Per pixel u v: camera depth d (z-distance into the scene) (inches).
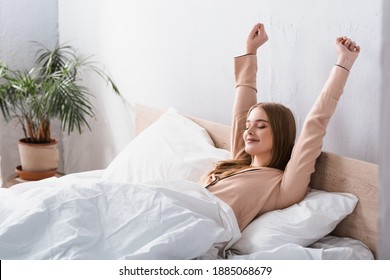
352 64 68.5
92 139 140.1
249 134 74.6
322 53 74.6
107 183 67.3
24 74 140.6
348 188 67.4
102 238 61.3
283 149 74.2
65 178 89.1
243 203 70.5
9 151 146.1
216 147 90.8
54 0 146.9
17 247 59.6
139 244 60.4
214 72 95.9
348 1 70.0
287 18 79.7
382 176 26.3
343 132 73.0
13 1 141.5
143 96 117.2
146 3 112.6
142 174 86.3
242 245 65.0
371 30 67.2
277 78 82.8
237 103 82.0
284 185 69.4
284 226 64.6
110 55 128.5
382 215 26.5
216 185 73.4
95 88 136.6
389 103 25.9
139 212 62.7
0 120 143.6
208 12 95.7
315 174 72.5
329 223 64.7
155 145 90.0
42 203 63.6
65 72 129.1
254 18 86.0
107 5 127.1
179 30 103.5
